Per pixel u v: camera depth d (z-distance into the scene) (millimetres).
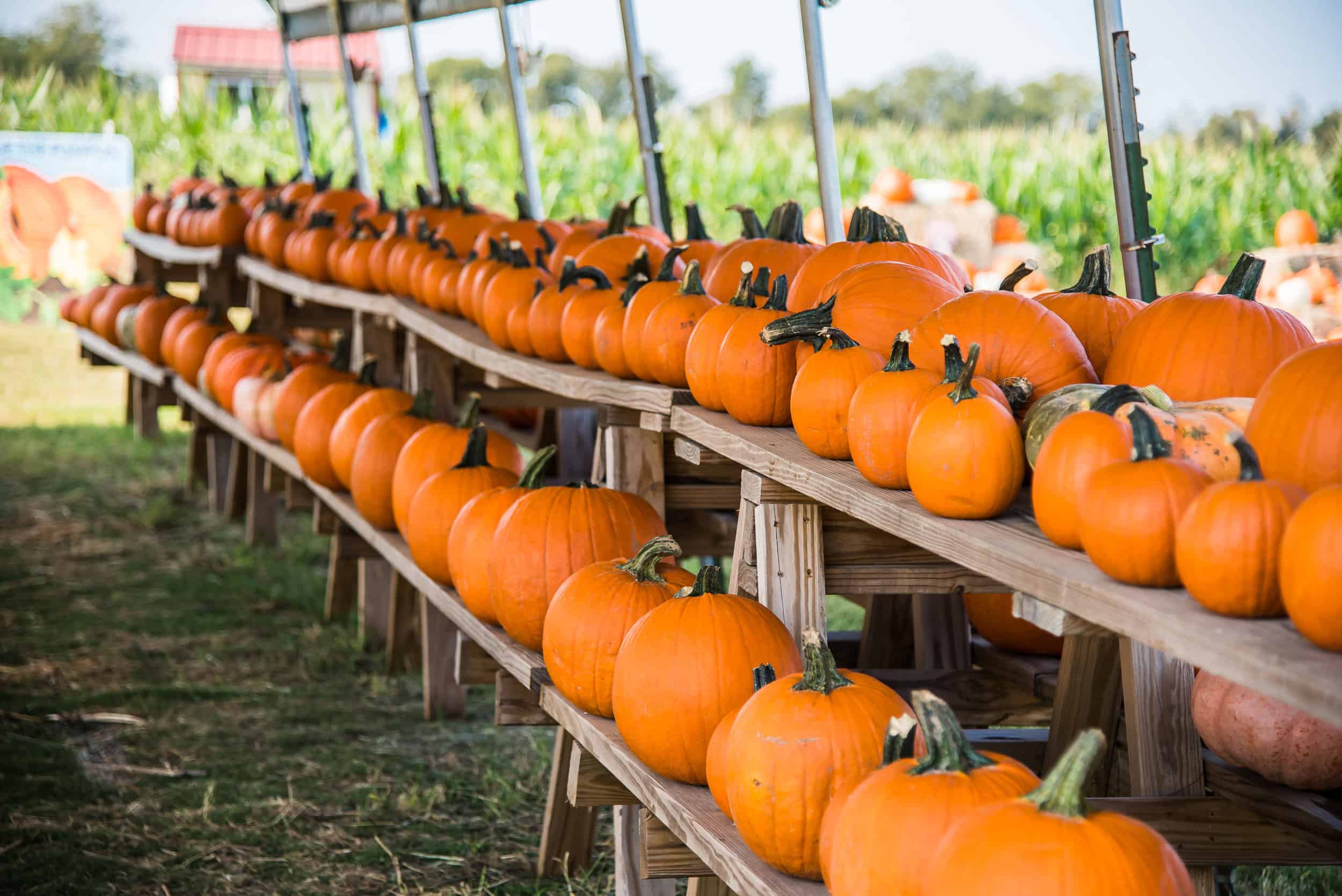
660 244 3742
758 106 24000
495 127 12844
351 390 4812
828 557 2281
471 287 4297
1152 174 9617
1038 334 2037
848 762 1771
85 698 4402
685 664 2152
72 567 6125
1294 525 1251
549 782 3734
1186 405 1705
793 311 2680
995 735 2418
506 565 2881
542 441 4977
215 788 3676
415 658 4754
